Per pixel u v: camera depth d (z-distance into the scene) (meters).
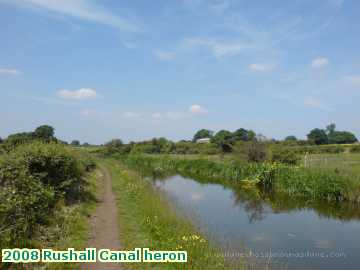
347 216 14.33
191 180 28.61
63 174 12.74
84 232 9.26
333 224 12.73
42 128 22.05
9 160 9.66
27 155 11.01
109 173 31.59
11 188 8.09
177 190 21.86
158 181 27.47
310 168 21.03
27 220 7.80
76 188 14.23
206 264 7.27
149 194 14.85
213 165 32.69
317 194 18.38
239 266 7.52
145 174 32.03
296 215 14.42
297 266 8.14
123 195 16.80
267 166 23.36
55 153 12.14
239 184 25.31
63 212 10.29
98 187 19.86
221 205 16.61
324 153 40.81
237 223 12.61
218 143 54.94
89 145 102.94
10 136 17.75
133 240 8.78
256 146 29.08
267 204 17.14
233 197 19.28
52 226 8.78
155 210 11.42
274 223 12.77
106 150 74.38
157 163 42.25
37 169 11.18
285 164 24.78
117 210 12.87
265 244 9.92
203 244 8.33
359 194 16.59
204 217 13.13
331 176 18.20
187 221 10.45
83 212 11.50
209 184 25.62
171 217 10.57
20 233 7.26
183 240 8.49
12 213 7.46
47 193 9.70
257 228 11.88
